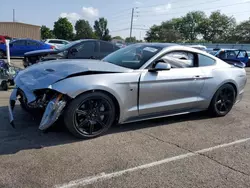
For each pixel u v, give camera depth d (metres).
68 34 79.44
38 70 3.78
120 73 3.63
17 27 40.06
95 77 3.43
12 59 16.45
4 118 4.20
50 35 76.50
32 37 41.50
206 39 86.50
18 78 3.83
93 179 2.59
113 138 3.64
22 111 4.55
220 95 4.87
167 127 4.25
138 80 3.72
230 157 3.24
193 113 5.18
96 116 3.53
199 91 4.52
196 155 3.25
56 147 3.24
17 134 3.59
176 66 4.28
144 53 4.16
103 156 3.08
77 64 3.75
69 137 3.55
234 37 75.62
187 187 2.54
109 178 2.62
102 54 8.74
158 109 4.05
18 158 2.92
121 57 4.34
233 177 2.76
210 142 3.70
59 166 2.79
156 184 2.56
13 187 2.38
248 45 36.50
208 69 4.64
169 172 2.80
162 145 3.50
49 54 8.45
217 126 4.44
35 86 3.33
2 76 6.38
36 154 3.04
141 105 3.86
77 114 3.37
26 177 2.55
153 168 2.87
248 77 12.73
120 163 2.93
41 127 3.16
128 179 2.62
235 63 5.85
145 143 3.53
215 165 3.01
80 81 3.30
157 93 3.96
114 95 3.54
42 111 3.57
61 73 3.41
